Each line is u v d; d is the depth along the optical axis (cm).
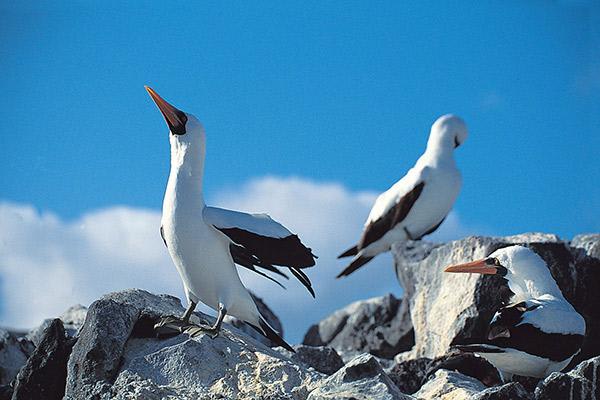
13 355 1870
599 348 1912
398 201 2680
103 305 1448
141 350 1452
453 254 2058
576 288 1945
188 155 1556
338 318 2559
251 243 1530
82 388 1388
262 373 1420
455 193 2678
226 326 1625
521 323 1528
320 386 1330
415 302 2119
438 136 2688
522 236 2111
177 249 1556
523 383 1652
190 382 1402
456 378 1483
